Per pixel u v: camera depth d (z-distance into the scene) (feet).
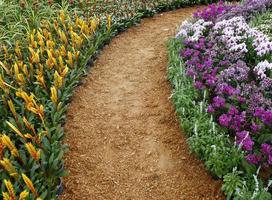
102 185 8.39
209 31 12.77
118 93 11.54
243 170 7.70
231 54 10.70
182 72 10.78
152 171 8.66
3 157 7.64
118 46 14.33
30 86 10.43
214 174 8.00
